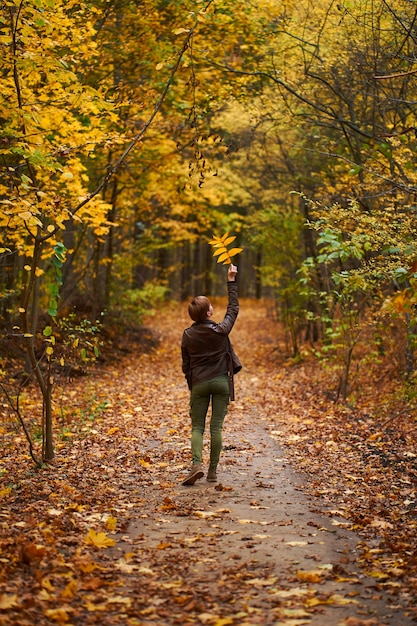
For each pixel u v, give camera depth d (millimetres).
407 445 8562
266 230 18469
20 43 6910
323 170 13859
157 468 7520
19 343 14281
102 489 6453
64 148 7340
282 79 12188
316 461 7973
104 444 8680
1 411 10367
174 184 17922
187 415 11172
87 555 4523
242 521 5492
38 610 3600
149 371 16812
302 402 12531
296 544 4918
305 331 20891
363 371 13898
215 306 36906
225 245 6812
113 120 8672
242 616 3648
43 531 4824
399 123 10398
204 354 6855
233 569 4363
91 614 3662
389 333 12398
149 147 15125
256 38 12383
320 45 11336
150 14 11727
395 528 5344
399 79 10188
